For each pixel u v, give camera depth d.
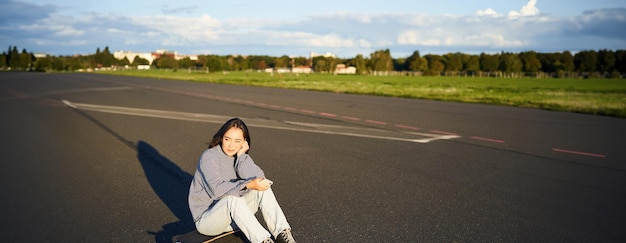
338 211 4.78
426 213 4.73
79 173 6.49
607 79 75.31
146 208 4.93
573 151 8.10
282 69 136.38
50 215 4.71
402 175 6.30
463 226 4.36
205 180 3.55
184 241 3.59
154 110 15.08
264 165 6.92
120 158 7.50
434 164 6.98
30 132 10.38
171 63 125.75
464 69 107.88
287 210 4.81
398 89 29.42
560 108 16.23
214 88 28.94
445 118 12.97
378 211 4.78
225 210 3.46
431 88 31.59
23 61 123.25
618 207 4.97
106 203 5.10
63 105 17.05
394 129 10.70
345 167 6.77
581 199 5.25
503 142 8.99
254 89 27.97
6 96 21.81
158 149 8.28
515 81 61.69
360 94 23.86
